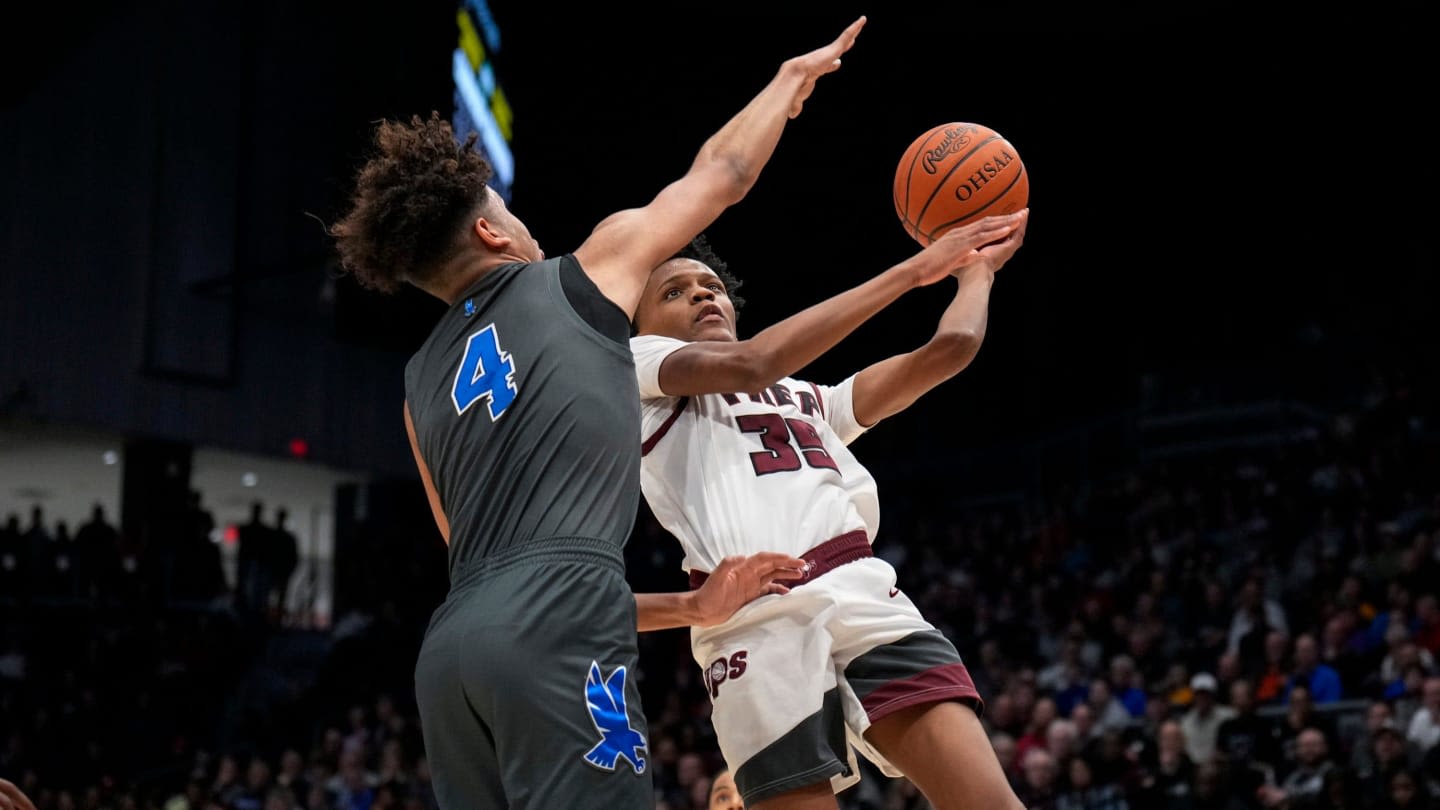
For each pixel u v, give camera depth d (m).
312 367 17.58
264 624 16.05
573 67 19.52
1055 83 20.03
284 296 17.33
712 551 2.59
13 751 12.68
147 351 15.99
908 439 20.17
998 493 18.27
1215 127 19.55
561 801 1.82
